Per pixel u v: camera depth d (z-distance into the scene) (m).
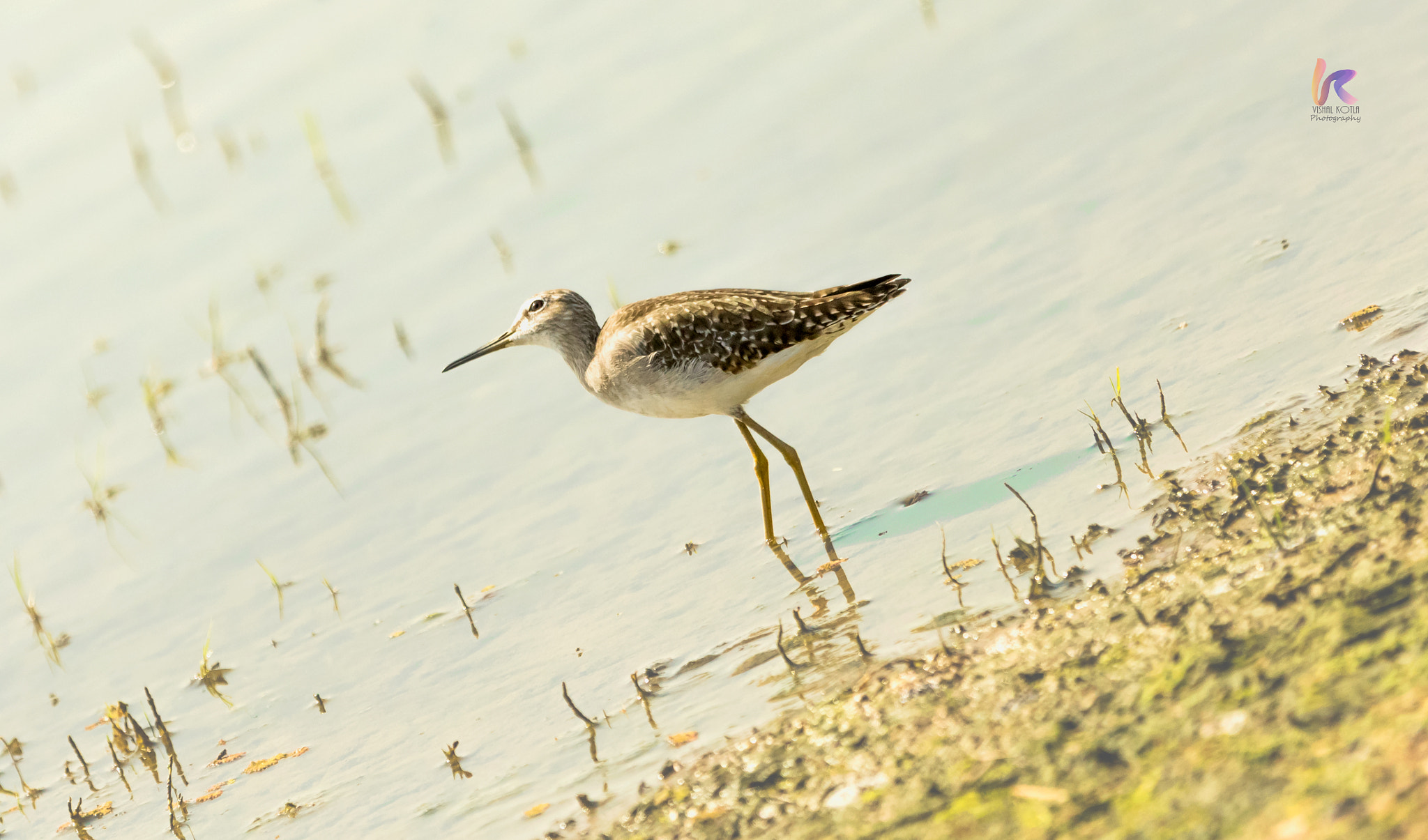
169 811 9.75
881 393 13.14
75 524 15.25
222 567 13.80
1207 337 11.58
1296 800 5.83
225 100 22.03
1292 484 8.66
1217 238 13.16
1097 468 10.25
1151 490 9.52
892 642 8.81
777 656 9.27
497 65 21.11
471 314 16.38
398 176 19.33
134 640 13.05
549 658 10.51
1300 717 6.34
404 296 17.16
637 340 11.59
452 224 18.17
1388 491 8.01
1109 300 12.94
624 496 13.05
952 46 19.06
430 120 20.03
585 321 13.02
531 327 13.09
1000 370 12.62
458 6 23.06
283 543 13.92
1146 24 18.16
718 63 19.98
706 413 11.85
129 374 17.38
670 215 17.09
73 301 18.97
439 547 13.07
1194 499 9.09
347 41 22.75
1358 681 6.40
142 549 14.48
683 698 9.15
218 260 18.92
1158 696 6.98
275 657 12.02
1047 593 8.63
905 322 14.05
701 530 11.99
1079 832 6.21
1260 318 11.48
